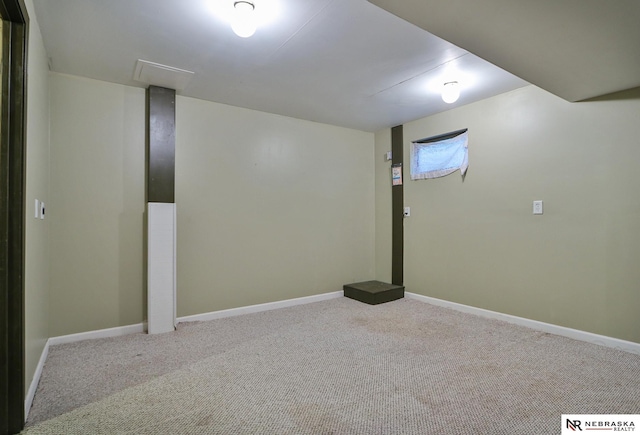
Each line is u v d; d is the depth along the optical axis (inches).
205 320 134.8
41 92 88.8
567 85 97.9
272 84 121.4
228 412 69.6
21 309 64.9
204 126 136.5
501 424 65.4
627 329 101.5
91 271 114.3
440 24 69.0
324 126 172.4
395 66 107.4
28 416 68.4
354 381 82.9
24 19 65.5
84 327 113.0
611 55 79.5
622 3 59.7
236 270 143.8
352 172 182.7
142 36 89.0
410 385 80.8
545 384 81.0
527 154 125.2
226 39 90.7
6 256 63.9
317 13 79.0
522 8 62.6
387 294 163.3
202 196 135.7
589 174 109.6
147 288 121.0
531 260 124.0
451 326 125.6
